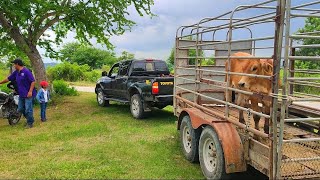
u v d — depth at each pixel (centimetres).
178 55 755
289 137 549
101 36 1515
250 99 538
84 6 1412
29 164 627
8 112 983
